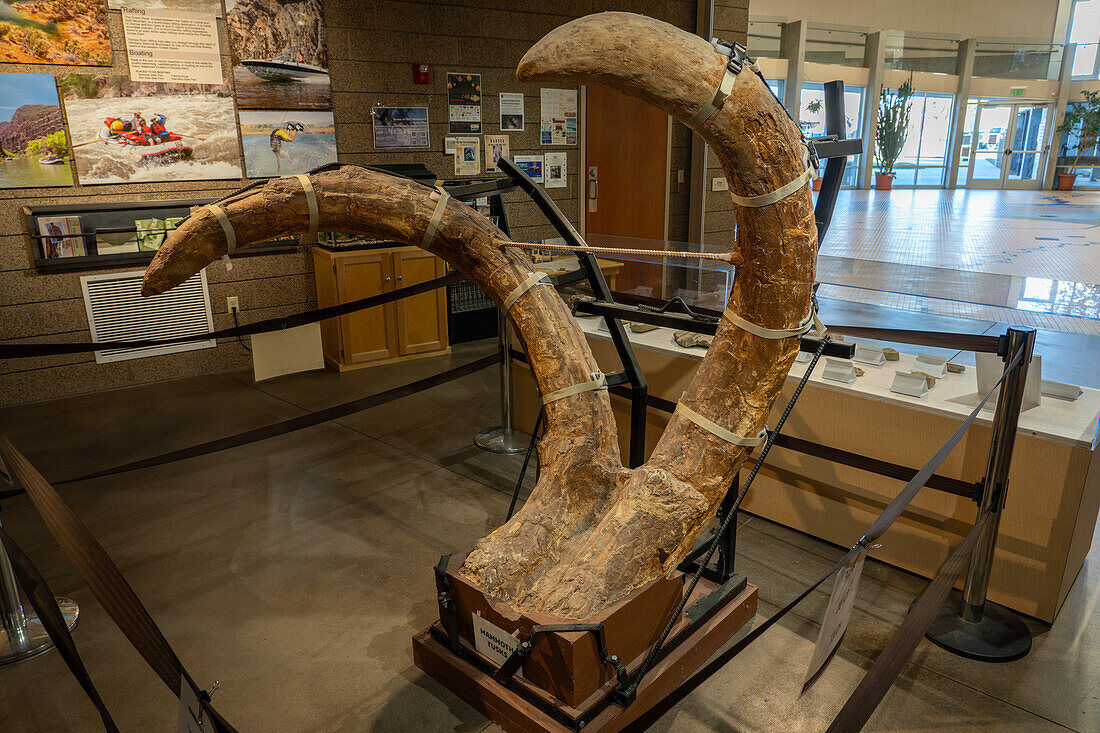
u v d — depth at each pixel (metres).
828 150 1.84
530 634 1.61
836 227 10.16
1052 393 2.41
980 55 11.73
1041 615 2.22
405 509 3.03
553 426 2.04
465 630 1.84
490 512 3.00
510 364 3.63
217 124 4.55
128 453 3.59
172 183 4.50
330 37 4.84
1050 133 13.07
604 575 1.72
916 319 5.51
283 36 4.65
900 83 11.26
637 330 3.24
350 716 1.89
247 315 4.96
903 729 1.81
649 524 1.78
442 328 5.30
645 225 6.68
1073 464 2.06
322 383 4.71
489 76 5.53
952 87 11.89
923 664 2.06
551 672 1.65
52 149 4.10
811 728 1.83
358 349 4.95
